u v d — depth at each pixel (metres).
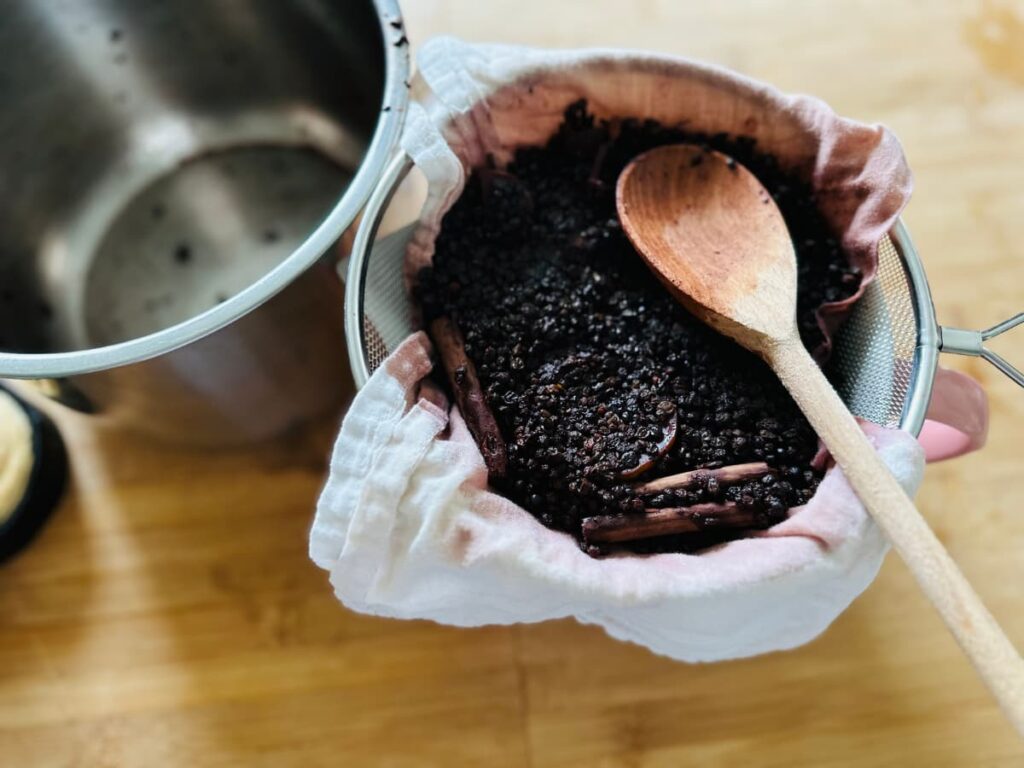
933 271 0.34
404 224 0.29
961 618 0.19
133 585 0.31
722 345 0.26
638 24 0.39
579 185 0.29
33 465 0.31
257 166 0.39
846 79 0.37
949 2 0.39
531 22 0.39
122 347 0.23
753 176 0.27
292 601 0.30
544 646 0.29
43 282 0.36
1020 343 0.33
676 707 0.28
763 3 0.39
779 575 0.20
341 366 0.31
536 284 0.27
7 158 0.35
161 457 0.33
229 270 0.36
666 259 0.26
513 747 0.28
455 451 0.22
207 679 0.29
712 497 0.24
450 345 0.26
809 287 0.27
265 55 0.37
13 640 0.30
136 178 0.39
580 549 0.23
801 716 0.28
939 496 0.31
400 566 0.21
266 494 0.32
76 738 0.28
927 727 0.27
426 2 0.39
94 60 0.36
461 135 0.27
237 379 0.28
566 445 0.25
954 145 0.36
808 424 0.25
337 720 0.28
